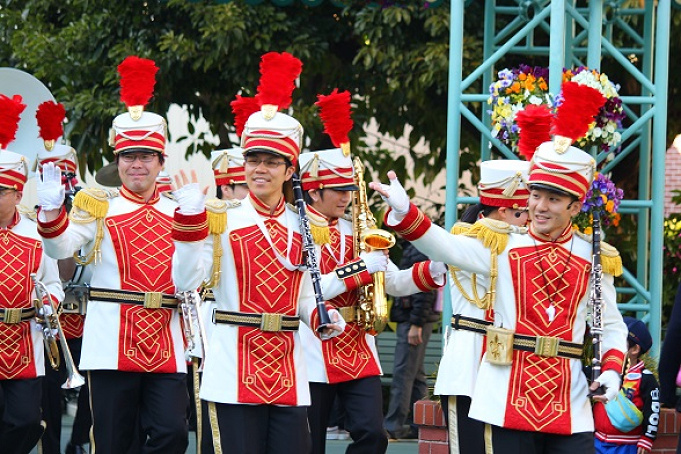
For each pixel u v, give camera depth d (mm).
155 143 11172
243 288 9281
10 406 11383
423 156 20250
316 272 9344
